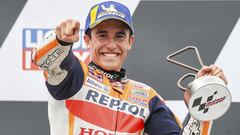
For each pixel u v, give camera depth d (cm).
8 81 952
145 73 946
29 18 957
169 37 946
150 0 948
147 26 948
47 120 953
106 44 639
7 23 955
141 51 947
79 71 611
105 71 644
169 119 648
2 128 953
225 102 594
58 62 573
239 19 944
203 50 943
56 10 958
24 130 953
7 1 958
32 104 954
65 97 609
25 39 954
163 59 946
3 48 953
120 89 638
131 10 949
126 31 646
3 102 953
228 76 938
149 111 639
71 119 611
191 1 947
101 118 615
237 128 937
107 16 634
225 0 944
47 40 563
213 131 941
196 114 593
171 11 948
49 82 595
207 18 945
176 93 943
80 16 955
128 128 618
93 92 623
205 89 586
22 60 954
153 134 647
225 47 941
